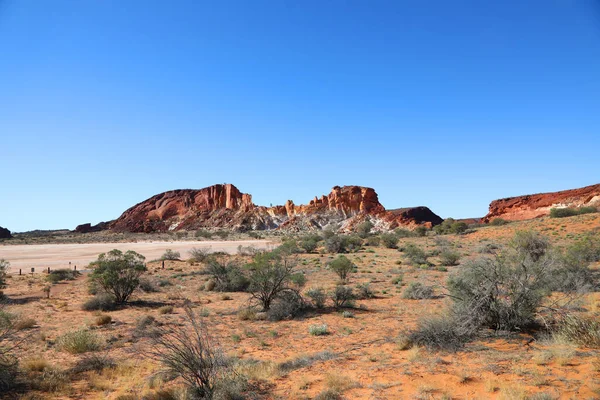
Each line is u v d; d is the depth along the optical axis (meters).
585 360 7.16
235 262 38.41
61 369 9.30
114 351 11.05
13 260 56.00
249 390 7.07
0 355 8.82
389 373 7.50
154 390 7.45
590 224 43.16
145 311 18.31
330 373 7.72
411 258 35.41
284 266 17.98
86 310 19.00
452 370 7.28
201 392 6.84
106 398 7.24
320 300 16.95
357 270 31.28
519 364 7.29
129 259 25.03
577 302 11.35
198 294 23.31
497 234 51.38
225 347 11.03
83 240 130.38
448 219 84.56
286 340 11.76
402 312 14.95
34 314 17.81
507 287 9.92
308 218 186.25
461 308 9.72
